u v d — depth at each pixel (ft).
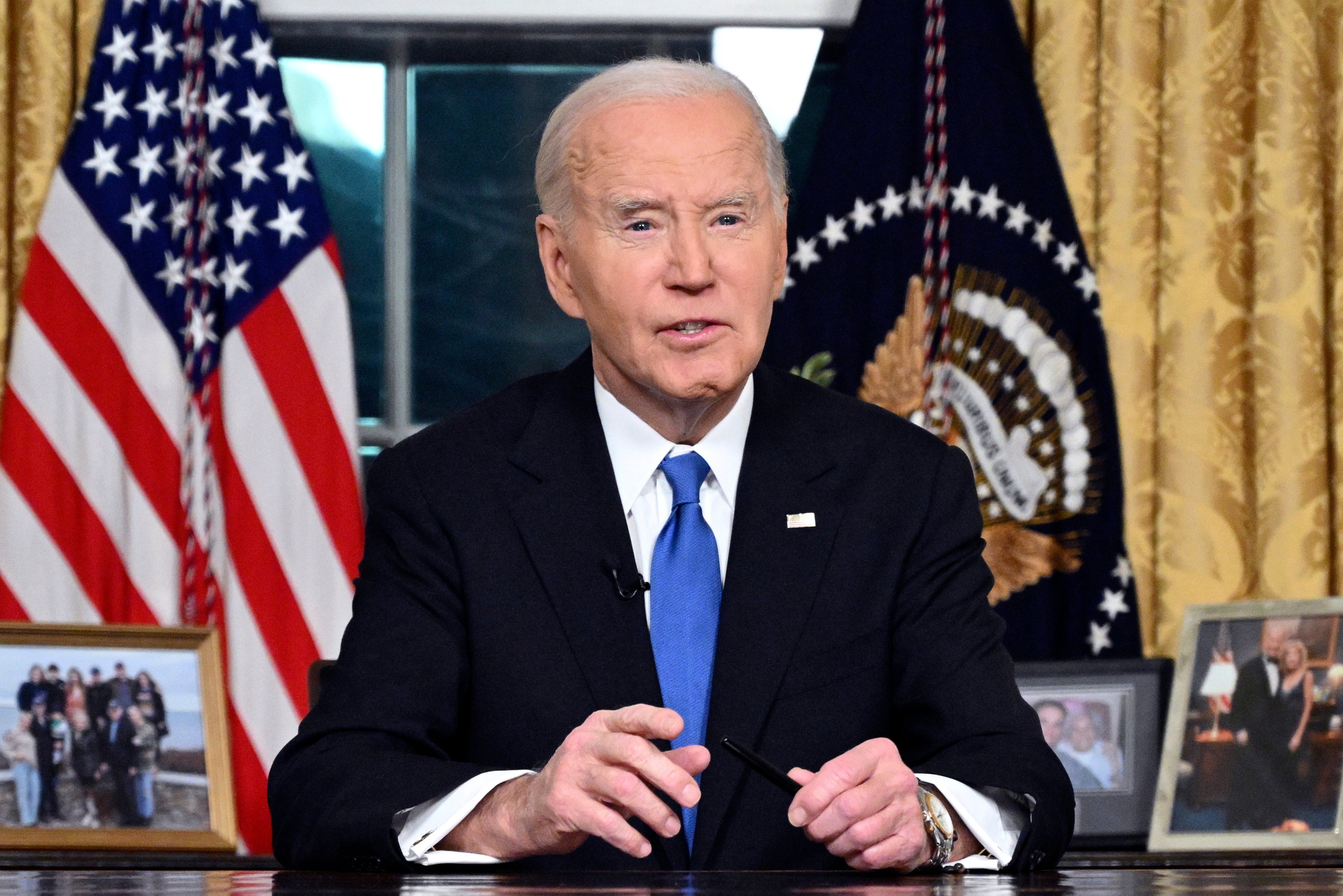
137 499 15.87
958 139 16.17
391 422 18.44
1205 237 16.22
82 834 14.16
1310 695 13.66
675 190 8.64
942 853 7.25
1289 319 15.96
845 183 16.22
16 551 15.60
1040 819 7.58
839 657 8.70
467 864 7.26
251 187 16.42
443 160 18.69
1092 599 15.46
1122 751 14.39
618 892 4.95
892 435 9.64
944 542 9.17
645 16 17.94
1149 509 16.17
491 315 18.65
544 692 8.54
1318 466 15.88
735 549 8.88
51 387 15.83
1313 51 16.17
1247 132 16.35
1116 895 4.77
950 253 16.07
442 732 8.56
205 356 16.17
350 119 18.65
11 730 14.33
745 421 9.42
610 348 8.92
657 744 8.42
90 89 16.24
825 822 6.95
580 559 8.85
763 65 18.43
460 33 18.07
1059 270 15.94
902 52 16.34
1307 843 13.30
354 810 7.47
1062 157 16.39
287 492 16.11
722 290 8.69
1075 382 15.83
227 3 16.60
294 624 15.94
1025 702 8.66
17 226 16.31
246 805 15.62
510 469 9.21
